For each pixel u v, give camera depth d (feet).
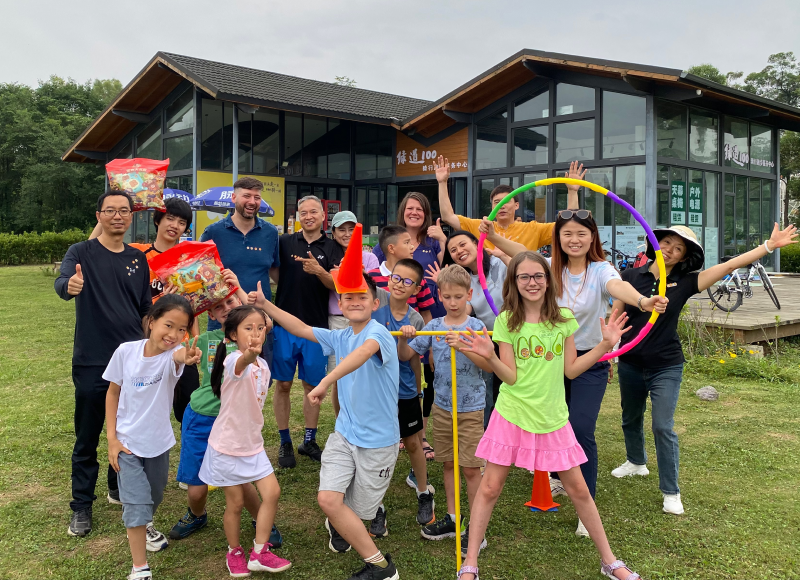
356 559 9.81
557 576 9.27
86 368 10.63
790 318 26.76
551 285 9.18
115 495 11.73
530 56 41.96
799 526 10.73
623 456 14.30
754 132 50.65
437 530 10.51
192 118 51.19
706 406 18.22
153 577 9.23
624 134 41.22
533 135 45.85
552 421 9.07
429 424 17.22
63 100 167.32
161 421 9.50
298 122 56.75
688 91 38.06
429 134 53.21
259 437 9.54
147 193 12.72
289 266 14.25
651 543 10.18
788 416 17.15
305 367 14.07
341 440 9.27
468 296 10.62
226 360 9.30
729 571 9.31
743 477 12.92
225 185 52.06
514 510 11.59
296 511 11.53
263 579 9.16
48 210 138.62
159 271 11.45
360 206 60.03
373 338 9.20
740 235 49.39
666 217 41.47
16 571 9.36
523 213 46.37
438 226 14.46
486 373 12.07
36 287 53.93
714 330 25.68
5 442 15.01
